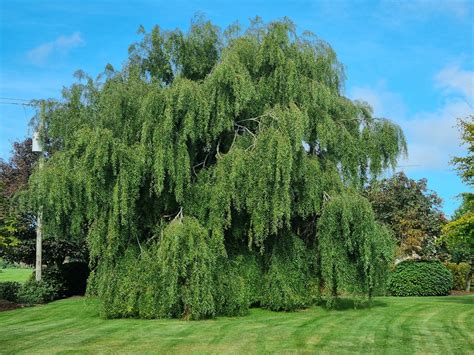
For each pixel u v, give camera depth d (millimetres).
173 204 14812
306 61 16047
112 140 13227
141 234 14789
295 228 16359
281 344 10086
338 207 14461
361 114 16891
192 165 14906
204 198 14352
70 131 15156
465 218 17922
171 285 12914
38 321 14273
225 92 14445
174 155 13688
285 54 15883
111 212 13555
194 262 13195
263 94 15383
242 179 13945
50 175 13695
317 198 14867
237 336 10969
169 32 16234
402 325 12461
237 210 14312
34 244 22875
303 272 15688
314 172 14883
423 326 12297
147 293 13398
